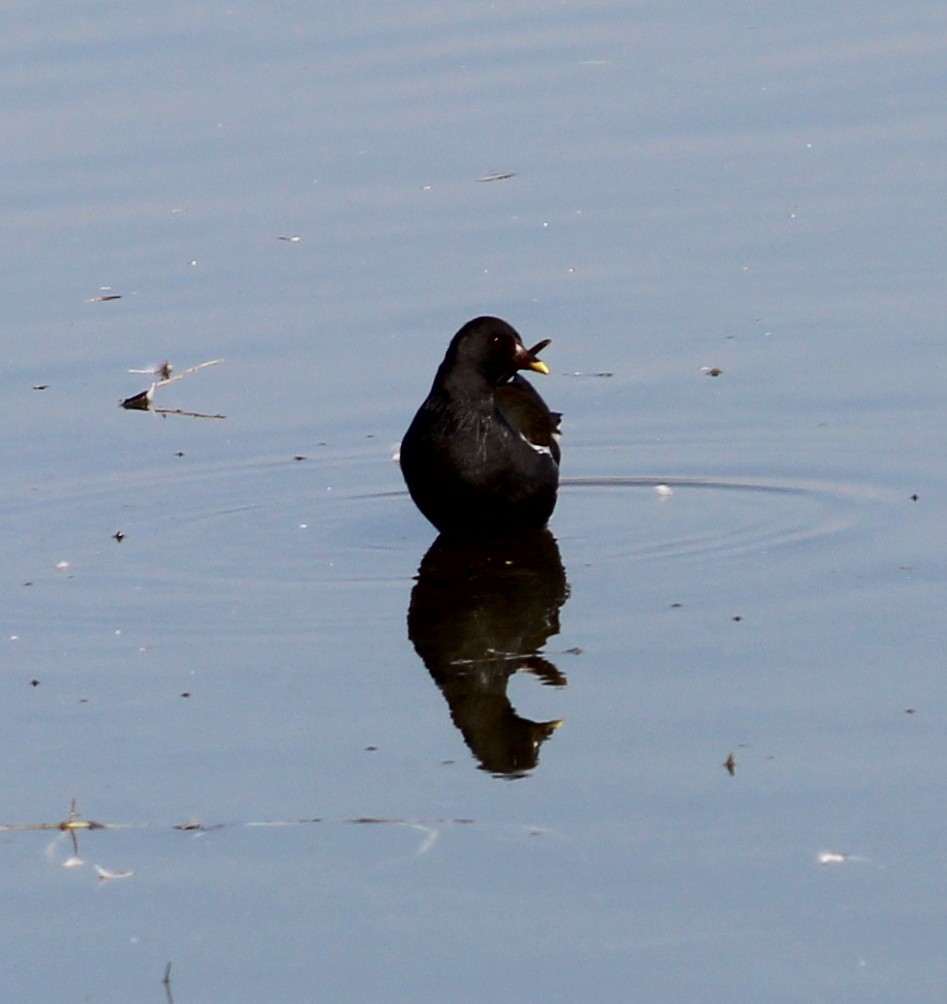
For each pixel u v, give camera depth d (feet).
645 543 40.73
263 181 62.90
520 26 75.20
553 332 52.54
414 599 38.27
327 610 37.83
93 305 55.42
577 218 59.47
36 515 43.62
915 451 44.39
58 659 35.65
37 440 47.85
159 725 32.53
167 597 38.73
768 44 72.08
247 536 42.27
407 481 42.50
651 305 53.72
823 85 67.87
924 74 68.28
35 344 53.31
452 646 35.60
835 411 47.01
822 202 59.47
